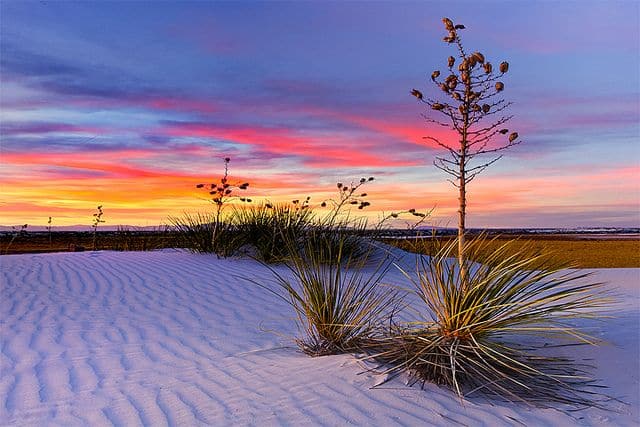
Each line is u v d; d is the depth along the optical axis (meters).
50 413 3.83
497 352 4.17
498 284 4.55
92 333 6.02
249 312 6.87
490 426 3.47
